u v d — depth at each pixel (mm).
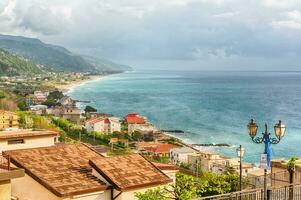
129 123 174500
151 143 141125
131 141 152625
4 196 17281
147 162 26828
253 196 21984
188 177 23859
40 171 24547
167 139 157375
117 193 23781
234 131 178375
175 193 23109
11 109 197125
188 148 127875
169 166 27922
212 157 107688
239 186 27422
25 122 130875
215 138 163250
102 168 24828
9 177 17203
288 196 22734
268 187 22562
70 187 23188
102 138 151125
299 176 26234
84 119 197000
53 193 22938
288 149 136500
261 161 22266
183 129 184750
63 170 25344
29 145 31594
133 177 24719
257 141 23703
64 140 127250
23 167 24656
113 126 167625
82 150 29578
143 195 22016
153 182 24578
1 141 30094
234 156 128500
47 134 32562
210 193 26109
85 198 23219
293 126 190000
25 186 24234
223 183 27188
